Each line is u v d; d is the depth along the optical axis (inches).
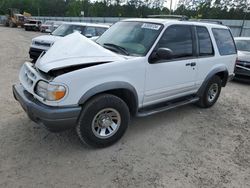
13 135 151.7
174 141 159.9
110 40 169.6
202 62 192.5
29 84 137.0
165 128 177.5
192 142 160.6
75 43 143.7
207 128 183.5
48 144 145.0
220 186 120.3
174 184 119.4
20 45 605.9
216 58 206.8
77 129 134.0
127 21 181.9
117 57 141.9
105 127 142.1
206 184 121.0
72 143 147.9
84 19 1993.1
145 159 137.8
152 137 162.7
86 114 131.8
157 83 160.4
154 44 153.9
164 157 141.0
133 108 154.6
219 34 213.5
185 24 177.5
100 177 120.7
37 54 351.6
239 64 331.0
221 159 143.5
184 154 145.6
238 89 309.3
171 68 166.2
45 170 122.7
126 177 122.0
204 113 213.3
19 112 183.5
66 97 121.9
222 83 231.9
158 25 162.9
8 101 203.3
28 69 145.9
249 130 185.6
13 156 131.6
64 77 120.6
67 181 116.4
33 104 125.6
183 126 183.3
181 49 173.9
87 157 135.6
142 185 117.3
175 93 180.1
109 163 132.0
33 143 144.9
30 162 127.9
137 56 149.7
